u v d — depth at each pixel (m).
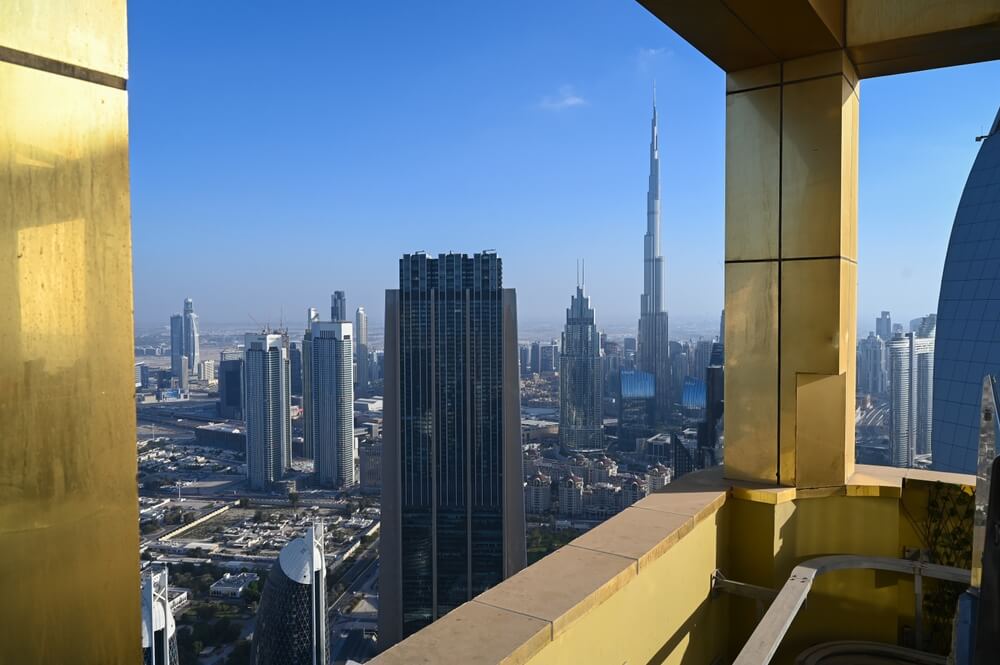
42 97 0.58
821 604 2.79
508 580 1.71
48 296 0.58
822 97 2.80
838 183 2.77
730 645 2.73
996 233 27.77
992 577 1.07
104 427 0.64
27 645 0.57
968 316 28.31
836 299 2.77
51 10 0.59
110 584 0.64
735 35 2.63
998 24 2.53
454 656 1.28
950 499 2.63
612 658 1.78
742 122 3.01
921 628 2.63
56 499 0.59
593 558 1.89
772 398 2.92
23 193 0.56
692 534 2.38
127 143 0.66
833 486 2.82
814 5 2.40
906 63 2.91
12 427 0.56
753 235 2.97
